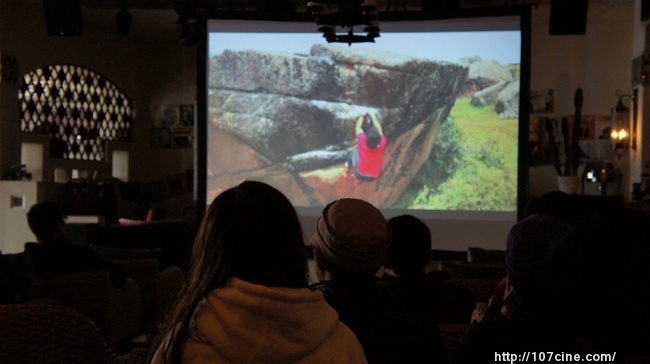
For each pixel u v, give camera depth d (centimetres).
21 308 187
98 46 1153
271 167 798
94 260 427
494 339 145
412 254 247
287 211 128
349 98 791
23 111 1027
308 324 118
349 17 527
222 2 936
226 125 803
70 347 188
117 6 988
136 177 1243
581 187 960
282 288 121
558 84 1008
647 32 848
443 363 184
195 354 116
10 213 954
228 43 803
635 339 104
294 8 944
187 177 1245
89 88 1145
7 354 184
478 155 775
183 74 1252
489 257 482
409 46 786
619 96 951
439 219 779
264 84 800
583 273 106
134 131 1238
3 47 968
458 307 253
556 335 135
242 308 116
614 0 891
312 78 795
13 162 980
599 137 988
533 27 1015
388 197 786
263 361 113
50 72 1073
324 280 194
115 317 436
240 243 123
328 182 791
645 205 770
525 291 183
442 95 781
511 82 770
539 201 311
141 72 1253
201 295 122
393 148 786
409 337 178
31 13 1021
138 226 806
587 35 999
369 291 182
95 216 983
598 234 107
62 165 1073
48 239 412
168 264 807
